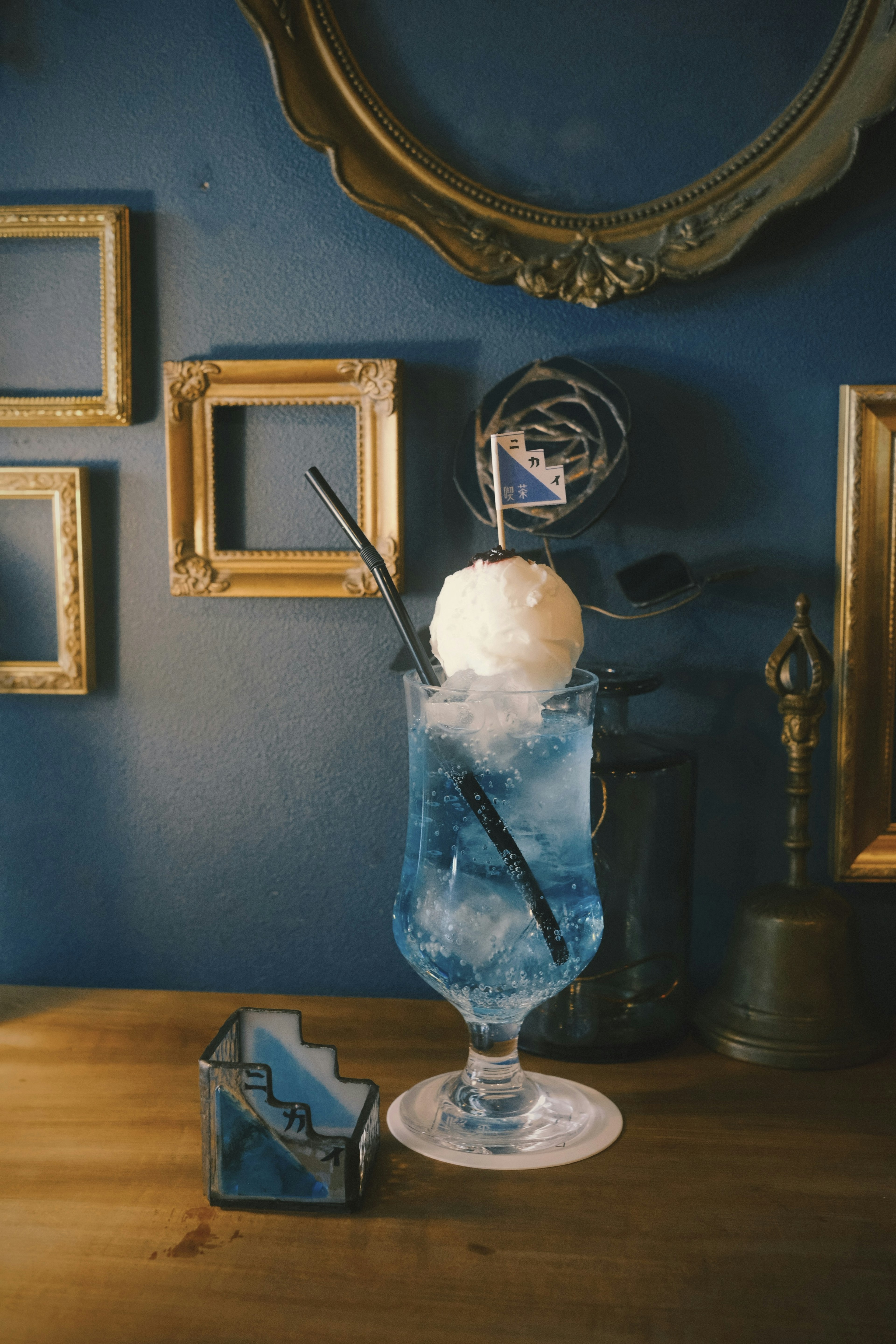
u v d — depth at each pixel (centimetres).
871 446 104
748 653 109
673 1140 86
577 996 99
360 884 115
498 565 80
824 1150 84
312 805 115
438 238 104
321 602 113
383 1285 70
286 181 109
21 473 111
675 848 100
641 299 107
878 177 103
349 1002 113
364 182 105
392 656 112
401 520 109
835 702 108
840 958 99
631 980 99
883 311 104
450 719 78
